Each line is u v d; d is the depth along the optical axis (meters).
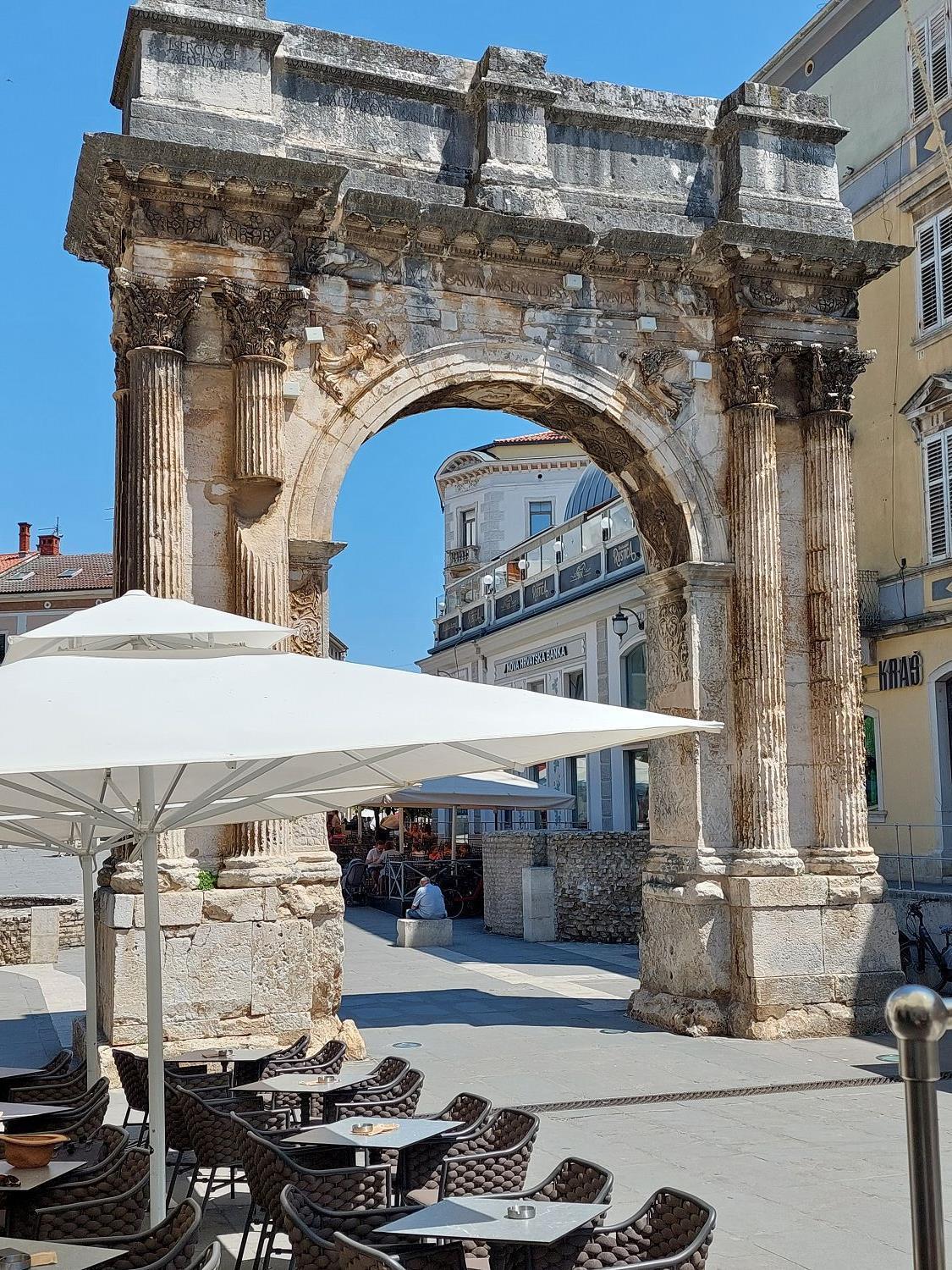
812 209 19.47
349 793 10.66
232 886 15.61
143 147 15.72
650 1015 18.53
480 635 46.94
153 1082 8.03
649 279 19.00
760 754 18.06
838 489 18.94
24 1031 18.83
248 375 16.38
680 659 18.84
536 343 18.39
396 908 39.34
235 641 9.73
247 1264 8.66
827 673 18.66
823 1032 17.55
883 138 32.69
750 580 18.45
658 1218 6.48
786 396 19.34
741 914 17.80
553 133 19.00
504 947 29.23
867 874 18.23
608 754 36.12
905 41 31.83
